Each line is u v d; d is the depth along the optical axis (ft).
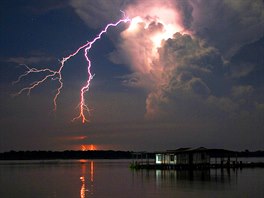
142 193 169.78
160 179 234.17
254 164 360.89
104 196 163.32
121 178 253.03
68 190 187.21
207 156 323.98
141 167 354.33
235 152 329.11
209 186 190.90
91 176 284.20
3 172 360.69
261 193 164.25
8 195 172.65
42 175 307.78
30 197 165.27
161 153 327.47
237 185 194.18
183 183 206.90
